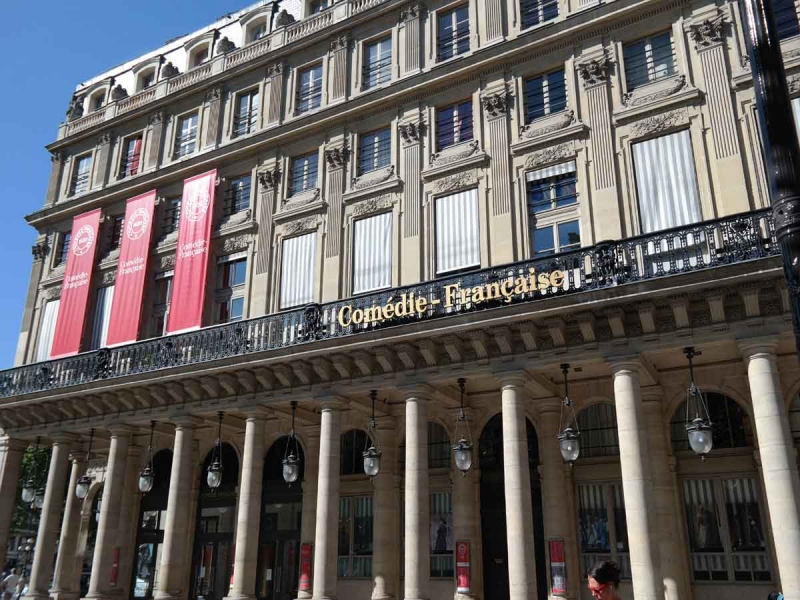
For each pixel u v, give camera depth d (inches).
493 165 816.9
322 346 743.1
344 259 895.1
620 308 612.4
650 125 737.0
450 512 802.2
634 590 558.3
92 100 1336.1
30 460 1699.1
